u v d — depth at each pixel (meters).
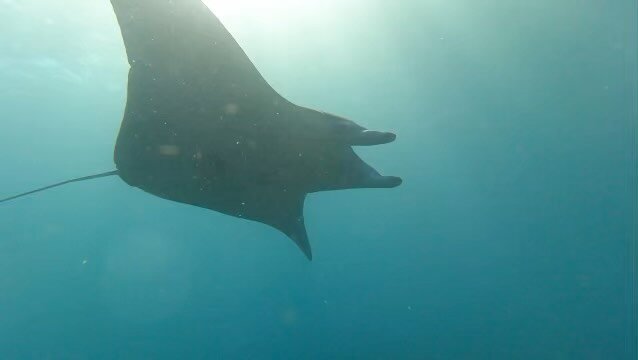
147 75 3.91
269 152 3.93
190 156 4.04
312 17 14.01
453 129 21.41
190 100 3.91
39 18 13.59
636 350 27.38
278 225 4.43
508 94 19.03
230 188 4.14
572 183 23.36
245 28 13.86
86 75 17.16
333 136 3.71
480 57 16.98
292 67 16.36
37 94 18.84
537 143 21.64
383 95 18.81
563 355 30.16
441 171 25.45
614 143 20.27
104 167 25.70
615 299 27.59
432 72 17.69
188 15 3.74
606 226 24.55
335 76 17.30
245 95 3.88
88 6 13.04
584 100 18.59
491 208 27.53
